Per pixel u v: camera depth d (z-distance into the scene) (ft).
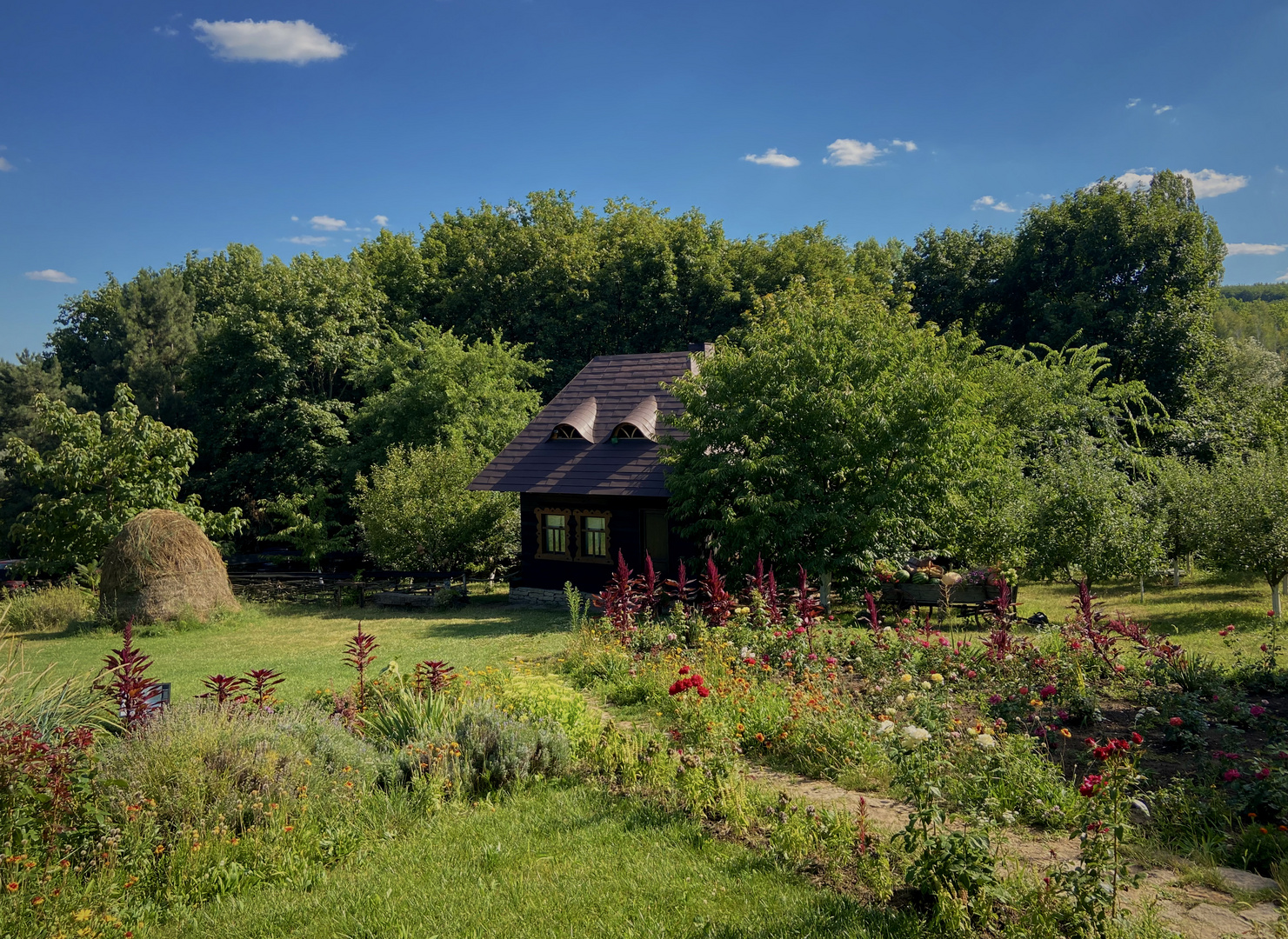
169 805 20.84
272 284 122.62
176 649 55.93
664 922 17.02
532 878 19.30
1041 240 124.47
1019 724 27.76
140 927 17.52
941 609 56.34
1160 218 111.75
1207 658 39.32
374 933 17.15
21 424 141.90
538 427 78.18
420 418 105.81
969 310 139.03
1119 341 111.45
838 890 17.90
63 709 25.46
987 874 16.16
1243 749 24.44
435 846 21.33
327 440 120.26
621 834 21.52
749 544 56.54
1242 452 73.31
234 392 119.34
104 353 153.99
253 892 19.20
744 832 21.31
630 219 147.02
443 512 80.89
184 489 119.44
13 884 17.07
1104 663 32.81
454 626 62.75
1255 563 51.60
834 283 126.41
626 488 66.54
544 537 73.87
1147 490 62.34
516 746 26.16
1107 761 17.42
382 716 29.37
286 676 43.96
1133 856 19.01
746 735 28.30
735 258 137.39
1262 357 124.98
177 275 171.94
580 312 130.72
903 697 30.37
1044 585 77.25
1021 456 80.07
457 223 159.53
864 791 23.93
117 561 65.36
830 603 63.10
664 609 60.13
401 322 136.87
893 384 57.88
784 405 58.29
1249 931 15.69
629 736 28.19
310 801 22.34
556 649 48.91
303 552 101.09
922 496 59.06
